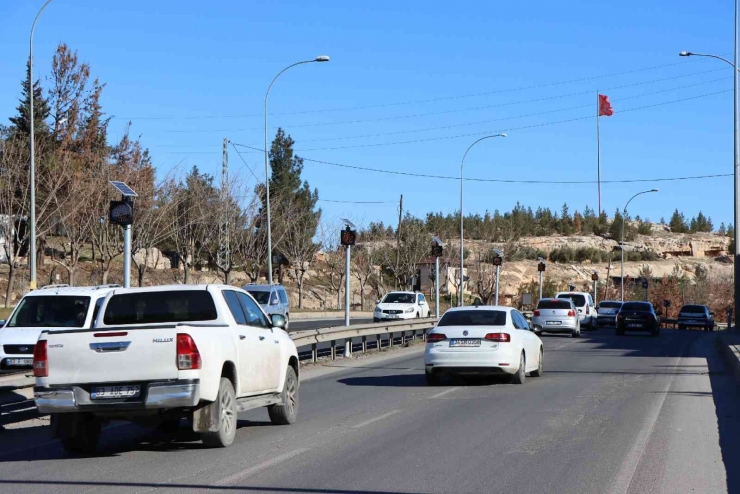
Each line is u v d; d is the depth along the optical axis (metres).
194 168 74.81
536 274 107.44
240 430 13.96
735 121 45.44
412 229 83.56
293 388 14.79
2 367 19.56
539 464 10.72
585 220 164.12
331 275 79.81
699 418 14.84
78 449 11.98
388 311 49.72
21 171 46.62
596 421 14.48
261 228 65.50
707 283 111.50
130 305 12.84
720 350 33.53
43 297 20.92
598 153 82.69
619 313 47.72
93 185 47.91
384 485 9.55
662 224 181.25
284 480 9.85
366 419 15.09
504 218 148.25
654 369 25.27
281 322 14.41
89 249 70.94
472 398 18.17
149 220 51.94
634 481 9.70
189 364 11.16
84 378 11.26
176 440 13.15
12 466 11.09
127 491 9.35
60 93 54.94
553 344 38.72
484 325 20.86
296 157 77.56
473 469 10.42
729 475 10.04
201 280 64.44
